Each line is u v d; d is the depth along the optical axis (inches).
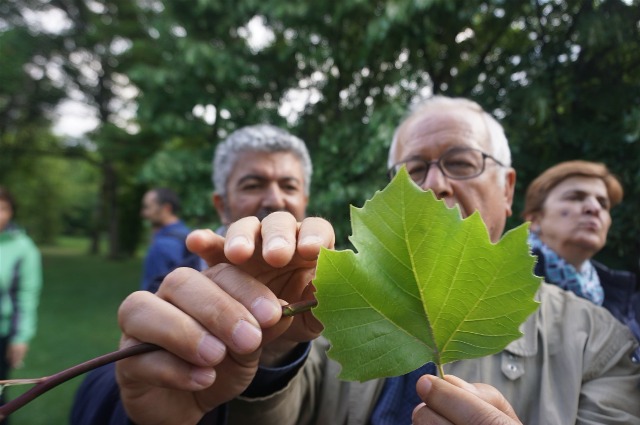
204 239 31.5
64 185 1107.3
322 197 174.1
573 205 73.2
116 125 407.5
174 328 26.4
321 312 23.0
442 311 22.9
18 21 642.8
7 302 125.7
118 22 601.0
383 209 22.9
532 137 163.0
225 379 32.9
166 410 33.5
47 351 239.9
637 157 146.6
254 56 228.5
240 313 26.2
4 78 585.3
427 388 25.7
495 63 181.2
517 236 22.0
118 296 419.5
